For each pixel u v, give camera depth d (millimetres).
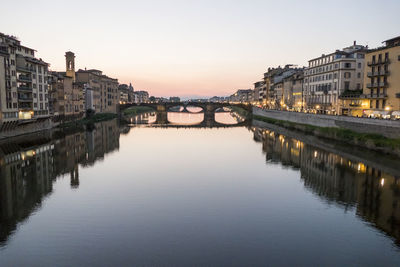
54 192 37750
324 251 23672
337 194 37000
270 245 24594
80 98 138875
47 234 26344
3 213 31000
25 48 87688
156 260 22266
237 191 38531
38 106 91562
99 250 23688
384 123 59844
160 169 50125
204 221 29203
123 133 99562
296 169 50094
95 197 36031
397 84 71500
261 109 158375
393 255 23156
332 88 101250
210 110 191000
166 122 152625
